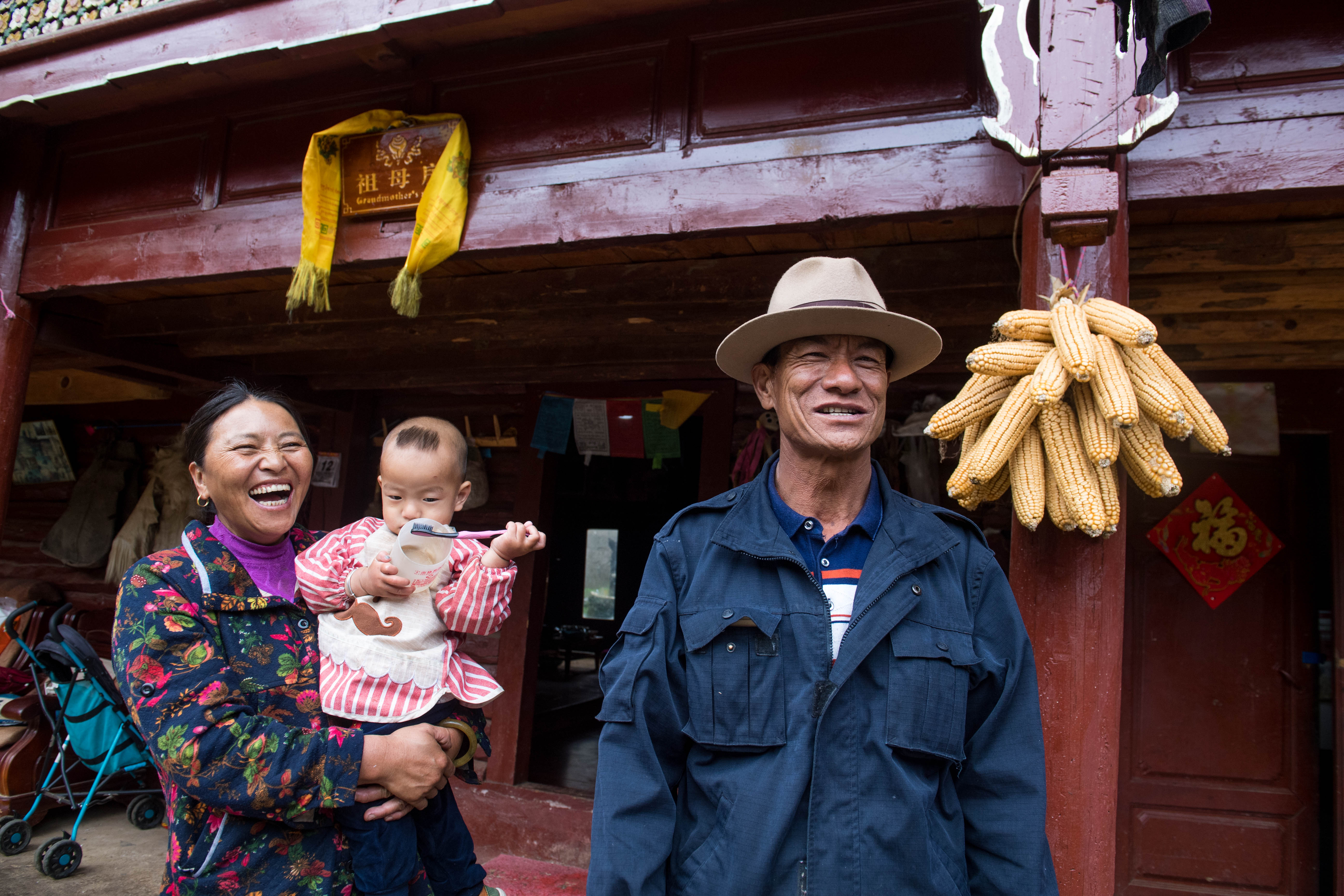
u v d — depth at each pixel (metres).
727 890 1.22
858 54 2.39
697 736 1.31
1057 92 1.81
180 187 3.32
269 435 1.48
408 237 2.85
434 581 1.58
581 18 2.68
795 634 1.33
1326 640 3.61
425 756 1.41
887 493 1.50
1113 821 1.68
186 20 2.78
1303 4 1.99
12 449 3.46
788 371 1.47
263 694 1.38
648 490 7.73
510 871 3.70
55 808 5.05
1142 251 2.63
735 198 2.43
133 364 4.52
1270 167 1.94
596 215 2.59
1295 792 3.58
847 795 1.24
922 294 3.26
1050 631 1.73
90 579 6.17
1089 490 1.59
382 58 2.86
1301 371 3.58
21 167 3.53
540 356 4.43
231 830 1.30
